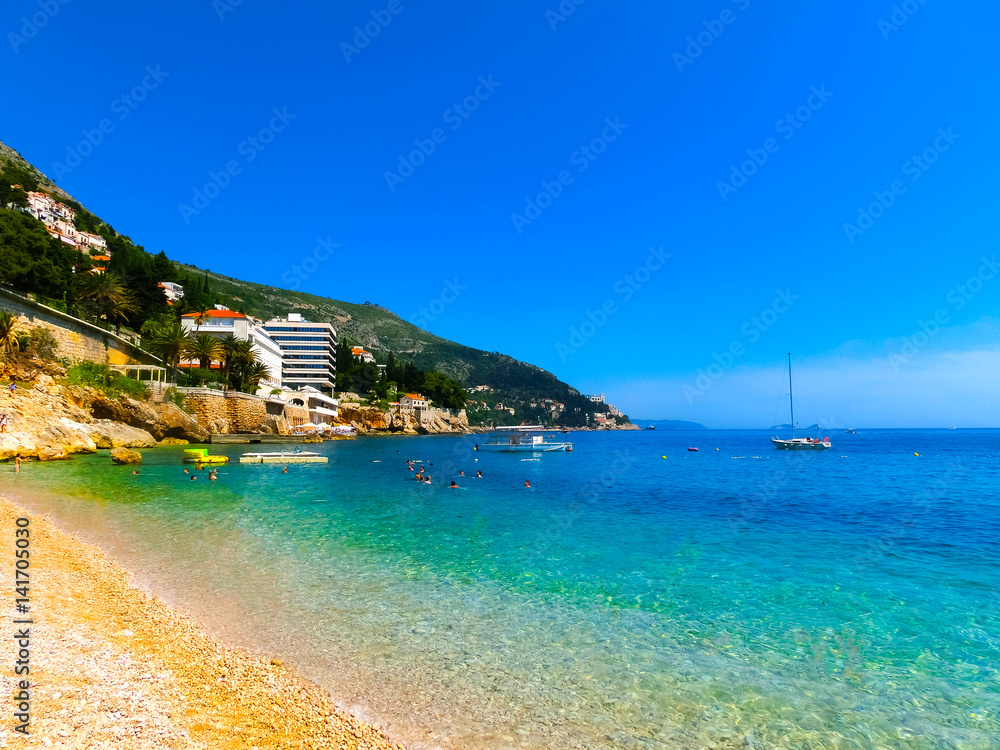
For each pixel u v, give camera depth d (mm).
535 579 15008
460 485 39031
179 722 6914
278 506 26172
